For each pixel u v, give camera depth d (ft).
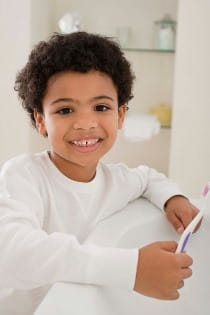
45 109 2.83
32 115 3.17
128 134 7.39
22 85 3.18
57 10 8.14
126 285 2.02
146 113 8.08
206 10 6.77
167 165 8.34
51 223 2.89
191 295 3.11
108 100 2.79
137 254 2.07
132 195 3.30
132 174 3.37
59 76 2.70
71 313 1.82
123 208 3.22
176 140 7.16
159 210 3.22
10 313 2.68
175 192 3.21
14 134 7.08
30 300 2.67
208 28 6.81
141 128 7.34
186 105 7.04
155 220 3.08
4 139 7.11
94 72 2.73
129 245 2.85
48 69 2.73
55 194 2.90
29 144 7.12
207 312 3.19
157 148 8.34
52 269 2.04
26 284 2.15
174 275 2.03
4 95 6.99
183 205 3.09
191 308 3.10
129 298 2.48
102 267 2.02
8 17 6.81
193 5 6.79
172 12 7.88
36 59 2.86
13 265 2.09
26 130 7.05
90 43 2.85
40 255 2.07
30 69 2.93
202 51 6.88
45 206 2.86
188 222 2.98
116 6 7.98
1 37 6.87
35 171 2.86
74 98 2.68
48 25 7.92
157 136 8.29
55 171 2.93
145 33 7.97
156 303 2.78
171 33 7.57
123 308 2.39
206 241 3.15
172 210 3.10
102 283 2.03
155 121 7.39
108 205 3.09
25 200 2.61
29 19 6.77
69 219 2.95
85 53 2.72
